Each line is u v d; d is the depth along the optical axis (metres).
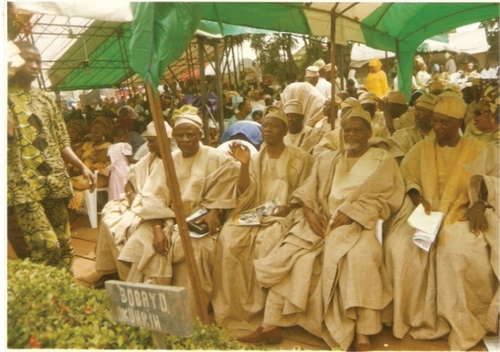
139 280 4.12
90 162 6.72
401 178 3.86
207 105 8.99
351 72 13.99
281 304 3.67
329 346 3.53
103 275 4.76
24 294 2.90
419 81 12.80
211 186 4.28
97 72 11.45
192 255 3.56
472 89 6.13
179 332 2.30
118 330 2.62
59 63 10.44
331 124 5.41
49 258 3.94
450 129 3.73
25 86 3.87
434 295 3.49
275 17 5.12
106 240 4.66
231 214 4.25
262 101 10.53
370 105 5.68
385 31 6.74
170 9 3.14
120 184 6.36
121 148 6.43
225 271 3.94
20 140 3.80
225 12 4.79
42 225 3.91
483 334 3.37
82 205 6.70
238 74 14.70
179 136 4.33
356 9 5.70
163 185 4.29
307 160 4.40
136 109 10.18
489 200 3.52
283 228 3.96
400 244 3.61
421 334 3.49
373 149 3.97
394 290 3.53
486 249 3.44
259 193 4.35
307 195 3.98
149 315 2.39
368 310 3.43
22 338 2.47
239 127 6.38
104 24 9.01
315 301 3.60
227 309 3.93
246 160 4.19
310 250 3.71
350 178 3.90
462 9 6.18
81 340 2.50
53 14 3.04
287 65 13.94
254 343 3.64
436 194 3.79
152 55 3.15
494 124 4.55
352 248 3.53
